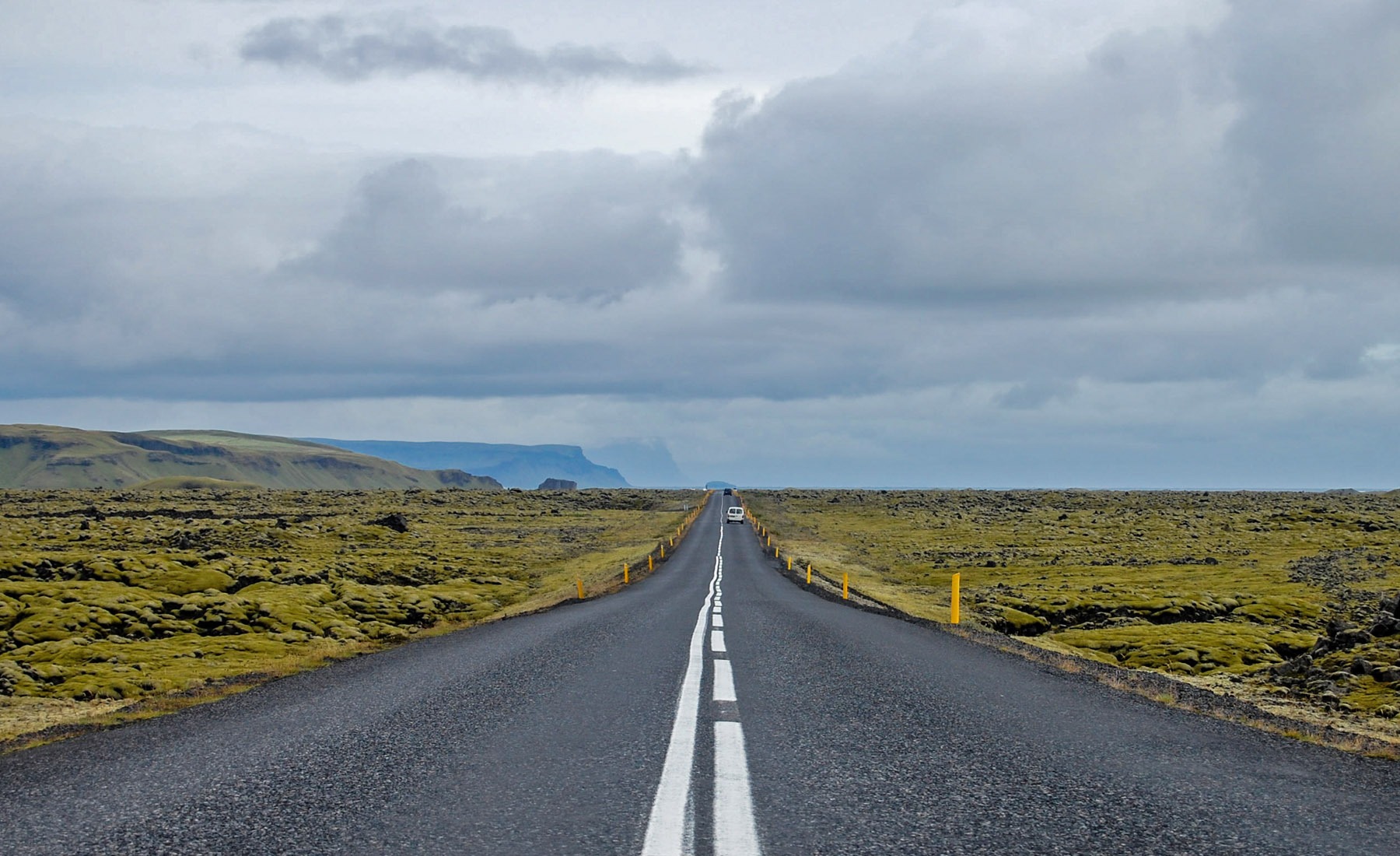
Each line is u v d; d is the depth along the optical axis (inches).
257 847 210.4
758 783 261.6
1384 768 303.9
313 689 478.0
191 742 343.0
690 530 4094.5
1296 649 1268.5
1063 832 221.0
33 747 356.5
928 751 310.8
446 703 409.4
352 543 3331.7
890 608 1336.1
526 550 3393.2
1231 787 270.5
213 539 3006.9
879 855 200.8
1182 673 1102.4
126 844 215.3
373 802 246.4
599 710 382.3
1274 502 5093.5
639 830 216.7
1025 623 1593.3
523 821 225.8
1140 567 2442.2
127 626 1467.8
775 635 729.0
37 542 2775.6
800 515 5206.7
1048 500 5812.0
